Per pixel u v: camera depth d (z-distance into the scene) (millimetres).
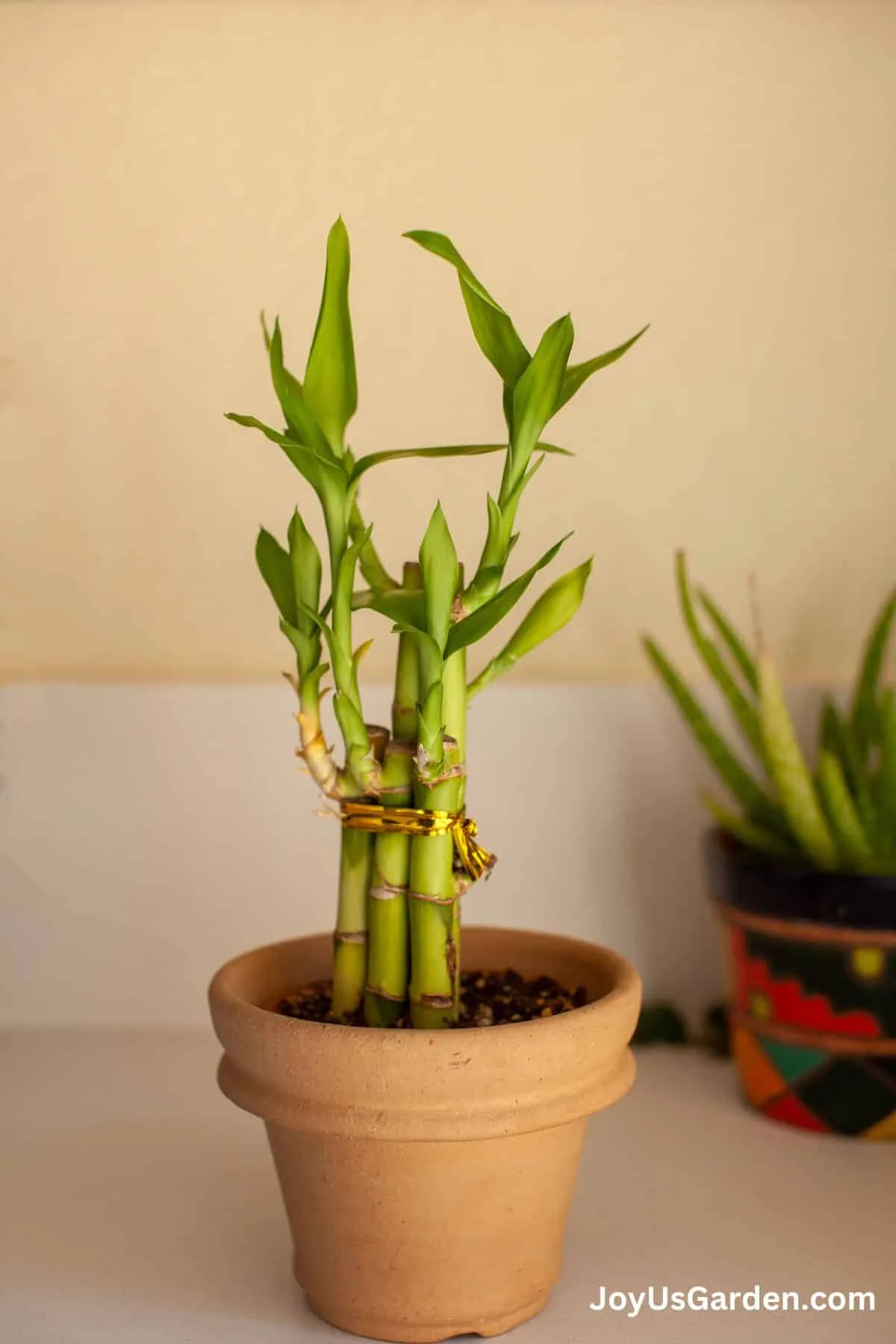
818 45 866
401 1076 537
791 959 747
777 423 880
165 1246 649
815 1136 754
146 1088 801
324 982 651
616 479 881
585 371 585
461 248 871
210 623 884
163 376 875
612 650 886
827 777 734
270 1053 551
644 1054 860
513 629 878
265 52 866
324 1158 554
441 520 556
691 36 866
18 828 873
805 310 875
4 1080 809
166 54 866
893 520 882
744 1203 685
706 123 869
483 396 874
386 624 873
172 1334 584
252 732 871
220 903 876
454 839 588
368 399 874
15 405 875
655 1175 712
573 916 875
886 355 876
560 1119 553
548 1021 552
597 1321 592
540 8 865
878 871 742
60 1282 621
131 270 872
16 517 880
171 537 882
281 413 876
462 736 586
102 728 871
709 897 805
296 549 586
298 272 872
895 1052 735
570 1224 666
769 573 885
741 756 870
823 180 871
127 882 875
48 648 885
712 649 810
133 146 868
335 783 590
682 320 876
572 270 873
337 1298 578
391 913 589
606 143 869
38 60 865
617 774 873
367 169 869
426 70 866
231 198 870
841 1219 669
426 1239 560
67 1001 880
